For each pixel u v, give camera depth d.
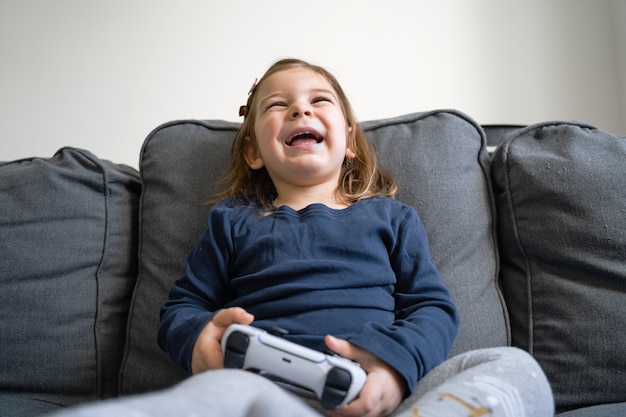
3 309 0.94
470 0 1.62
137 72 1.62
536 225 0.93
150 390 0.94
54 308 0.96
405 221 0.91
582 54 1.59
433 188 1.01
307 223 0.88
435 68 1.60
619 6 1.58
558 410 0.83
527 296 0.92
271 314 0.79
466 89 1.59
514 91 1.58
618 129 1.57
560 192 0.91
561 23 1.61
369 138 1.08
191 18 1.64
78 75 1.62
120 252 1.06
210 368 0.68
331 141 0.97
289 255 0.84
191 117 1.60
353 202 0.98
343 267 0.82
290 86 1.01
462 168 1.03
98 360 0.97
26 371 0.92
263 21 1.63
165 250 1.01
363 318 0.78
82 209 1.02
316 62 1.60
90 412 0.35
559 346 0.85
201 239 0.93
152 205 1.06
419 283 0.83
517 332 0.93
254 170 1.09
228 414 0.44
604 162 0.92
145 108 1.61
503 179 1.00
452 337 0.75
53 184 1.01
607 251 0.87
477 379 0.58
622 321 0.83
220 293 0.87
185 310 0.80
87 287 1.00
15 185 1.01
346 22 1.62
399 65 1.60
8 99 1.62
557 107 1.58
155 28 1.64
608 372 0.82
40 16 1.65
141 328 0.98
